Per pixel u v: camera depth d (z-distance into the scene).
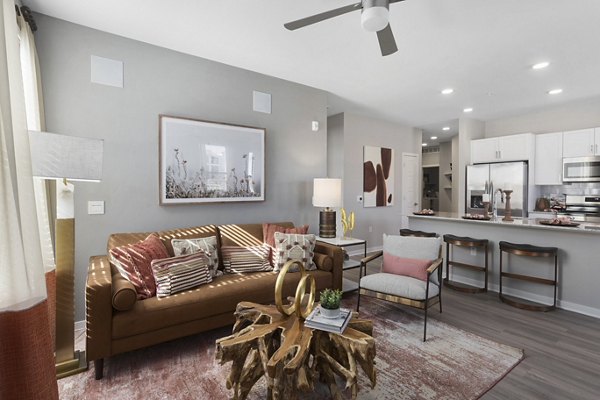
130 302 2.02
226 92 3.45
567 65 3.35
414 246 3.03
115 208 2.84
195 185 3.23
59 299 2.00
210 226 3.14
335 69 3.55
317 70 3.58
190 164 3.20
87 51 2.69
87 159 1.76
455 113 5.53
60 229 2.00
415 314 3.06
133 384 1.92
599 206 4.67
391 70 3.55
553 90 4.21
